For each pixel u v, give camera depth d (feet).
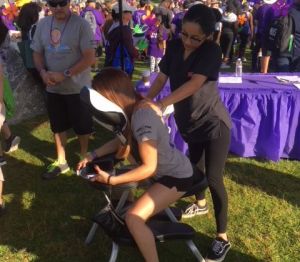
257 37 28.86
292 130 14.16
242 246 9.84
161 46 28.96
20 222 10.71
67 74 11.89
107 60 16.99
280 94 13.76
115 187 7.97
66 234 10.27
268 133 14.12
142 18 28.89
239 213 11.21
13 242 9.95
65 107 12.86
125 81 7.11
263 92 13.83
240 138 14.32
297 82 14.71
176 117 9.21
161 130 7.34
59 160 13.29
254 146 14.48
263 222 10.83
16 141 15.02
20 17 18.08
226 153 8.88
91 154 8.30
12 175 13.21
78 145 15.62
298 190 12.59
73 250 9.70
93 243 9.90
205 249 9.77
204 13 7.74
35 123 18.06
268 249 9.75
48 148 15.44
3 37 11.80
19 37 23.67
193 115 8.67
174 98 7.98
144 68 32.19
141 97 7.41
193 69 8.21
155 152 7.08
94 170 7.76
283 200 11.91
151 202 7.57
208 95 8.58
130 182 7.29
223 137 8.72
